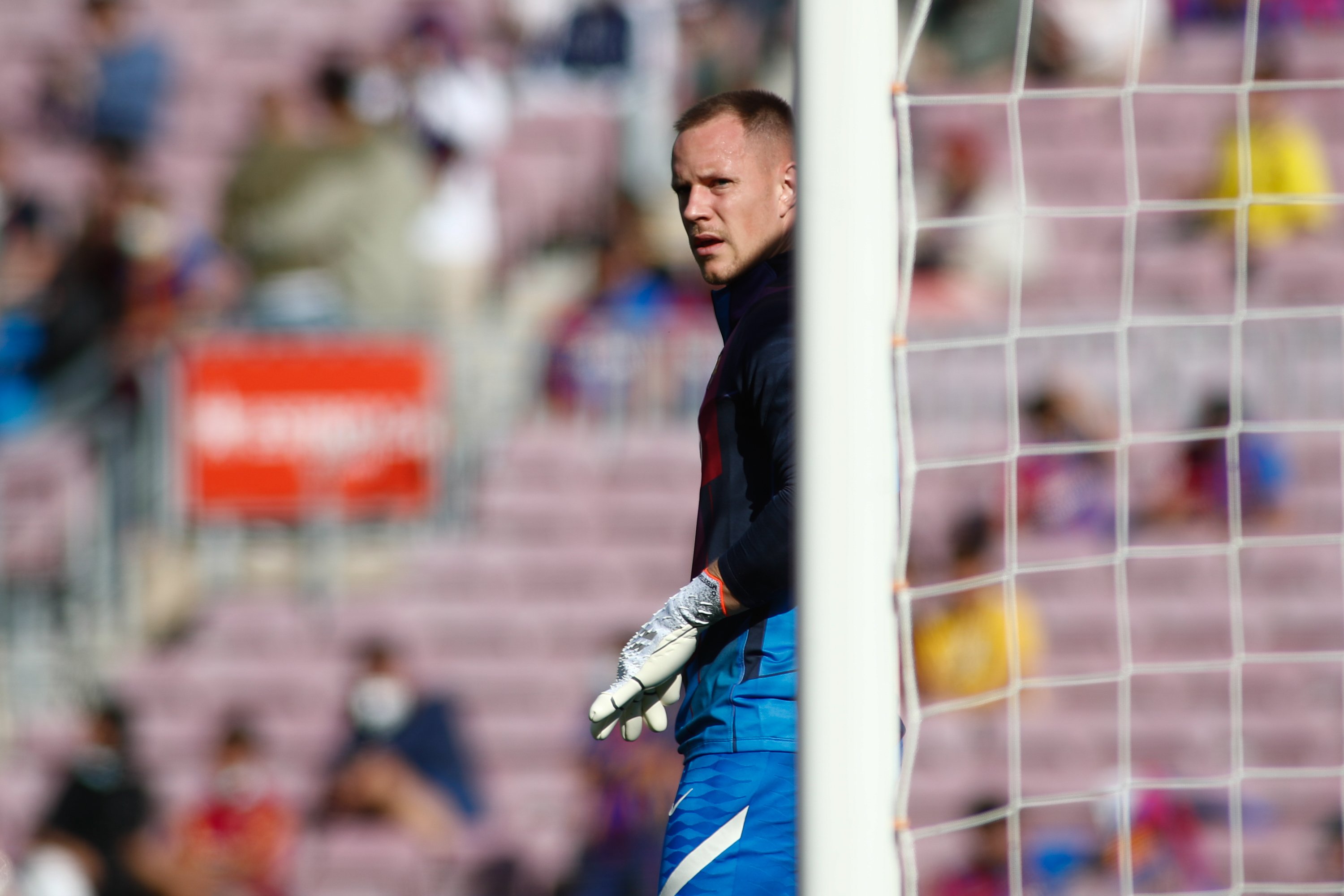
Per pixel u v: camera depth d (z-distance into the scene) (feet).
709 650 29.22
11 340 119.75
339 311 119.55
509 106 143.74
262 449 115.03
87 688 112.47
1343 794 98.89
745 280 29.71
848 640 24.52
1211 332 115.85
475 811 104.17
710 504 29.63
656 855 96.89
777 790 28.17
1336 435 113.39
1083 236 129.70
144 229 120.88
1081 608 106.32
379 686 104.47
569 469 120.88
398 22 152.25
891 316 24.82
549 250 137.59
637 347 121.80
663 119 140.05
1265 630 106.83
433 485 115.34
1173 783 40.42
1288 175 127.13
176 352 115.44
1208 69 138.72
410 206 123.03
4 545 115.14
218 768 102.01
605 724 28.94
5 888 97.86
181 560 115.44
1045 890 86.22
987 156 135.85
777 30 139.74
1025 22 34.68
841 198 24.76
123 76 142.61
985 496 107.45
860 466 24.61
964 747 99.86
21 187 134.41
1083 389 115.34
